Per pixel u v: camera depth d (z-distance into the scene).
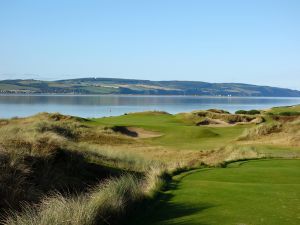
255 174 14.91
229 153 25.84
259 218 8.14
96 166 15.77
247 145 30.78
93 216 7.59
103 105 161.75
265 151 25.91
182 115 55.91
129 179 11.24
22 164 11.80
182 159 25.02
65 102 185.00
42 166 12.85
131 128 42.53
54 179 12.40
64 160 14.52
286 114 58.53
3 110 109.94
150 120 54.00
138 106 157.88
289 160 20.23
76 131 35.72
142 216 8.74
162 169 15.15
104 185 11.20
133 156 23.03
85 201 8.41
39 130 29.64
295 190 11.18
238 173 15.22
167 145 35.62
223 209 8.98
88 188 12.69
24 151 13.09
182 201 9.99
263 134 36.91
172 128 43.47
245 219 8.09
